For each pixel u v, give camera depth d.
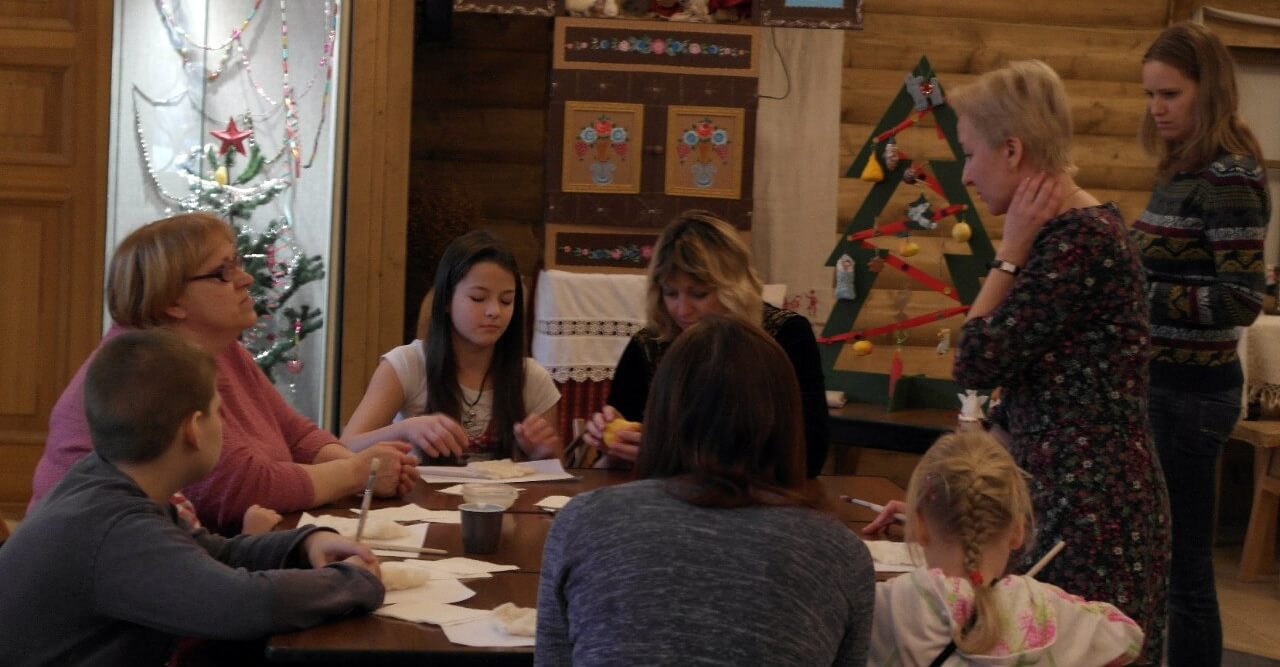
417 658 1.64
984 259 4.34
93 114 4.45
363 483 2.48
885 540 2.33
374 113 4.49
